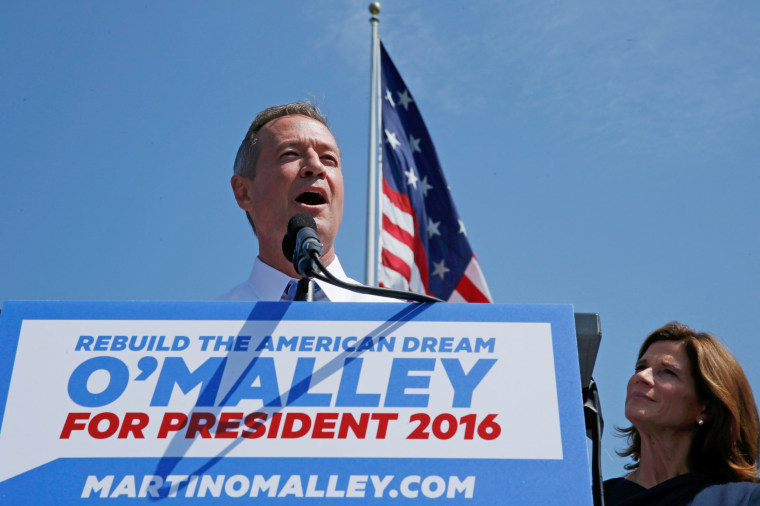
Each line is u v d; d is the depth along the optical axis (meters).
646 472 3.47
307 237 2.14
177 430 1.71
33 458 1.68
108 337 1.81
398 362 1.79
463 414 1.73
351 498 1.65
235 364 1.79
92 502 1.64
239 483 1.66
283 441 1.70
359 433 1.71
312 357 1.79
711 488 3.10
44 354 1.79
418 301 1.93
